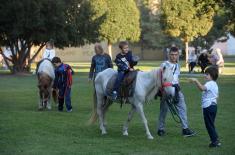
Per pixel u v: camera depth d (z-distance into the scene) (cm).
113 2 6456
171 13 5494
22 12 3778
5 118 1523
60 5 3888
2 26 3912
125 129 1240
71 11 4097
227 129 1310
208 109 1070
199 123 1416
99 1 6169
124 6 6581
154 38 7994
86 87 2711
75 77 3619
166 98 1152
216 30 7400
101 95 1273
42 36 3922
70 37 4109
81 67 5534
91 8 4300
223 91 2381
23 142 1142
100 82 1269
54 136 1221
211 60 3112
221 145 1105
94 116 1298
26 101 2028
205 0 3056
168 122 1427
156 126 1372
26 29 3909
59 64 1708
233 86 2667
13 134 1244
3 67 5303
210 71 1071
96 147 1089
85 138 1198
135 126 1374
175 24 5494
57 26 3959
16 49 4219
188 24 5456
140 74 1185
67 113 1656
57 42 4069
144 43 8425
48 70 1727
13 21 3853
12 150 1055
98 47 1534
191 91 2391
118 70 1216
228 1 2931
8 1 3775
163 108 1220
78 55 8881
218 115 1567
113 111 1692
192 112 1655
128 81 1187
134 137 1209
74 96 2227
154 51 8919
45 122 1444
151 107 1791
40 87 1727
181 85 2745
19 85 2859
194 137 1206
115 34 6519
